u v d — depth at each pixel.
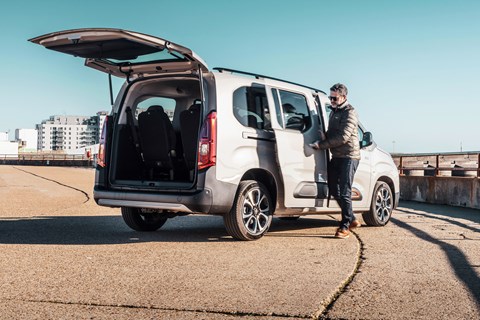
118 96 7.04
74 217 9.50
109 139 6.93
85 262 5.27
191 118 6.54
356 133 7.18
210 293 4.14
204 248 6.14
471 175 15.79
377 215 8.50
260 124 6.72
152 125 6.84
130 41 5.76
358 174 8.12
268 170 6.69
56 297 4.00
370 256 5.75
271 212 6.89
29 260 5.35
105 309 3.72
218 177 6.13
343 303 3.91
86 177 27.09
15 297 4.00
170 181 6.40
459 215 10.99
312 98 7.61
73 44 5.95
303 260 5.48
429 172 17.06
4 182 21.48
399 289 4.34
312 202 7.25
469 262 5.47
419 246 6.46
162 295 4.07
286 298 4.01
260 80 6.87
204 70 6.33
